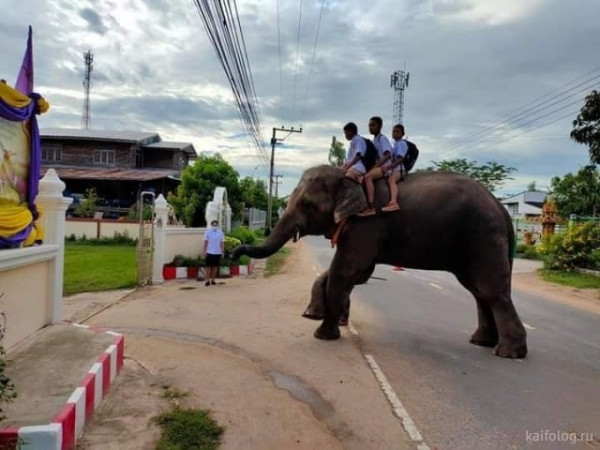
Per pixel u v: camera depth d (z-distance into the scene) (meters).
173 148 34.34
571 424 4.56
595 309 11.66
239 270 14.70
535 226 33.38
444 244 6.90
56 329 5.84
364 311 9.50
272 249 7.02
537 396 5.25
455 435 4.27
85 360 4.74
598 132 14.64
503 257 6.81
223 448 3.87
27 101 5.35
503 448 4.05
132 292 10.84
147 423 4.18
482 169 42.09
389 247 7.09
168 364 5.88
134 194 30.11
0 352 3.64
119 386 5.01
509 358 6.61
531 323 9.44
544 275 18.66
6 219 4.93
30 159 5.66
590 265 19.06
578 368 6.33
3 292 4.89
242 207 29.17
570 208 34.94
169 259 13.38
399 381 5.57
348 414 4.66
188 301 9.93
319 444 4.05
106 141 33.44
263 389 5.21
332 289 7.07
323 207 7.01
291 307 9.56
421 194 6.93
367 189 6.99
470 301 11.16
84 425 4.01
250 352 6.54
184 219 23.80
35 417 3.51
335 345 6.94
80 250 19.25
